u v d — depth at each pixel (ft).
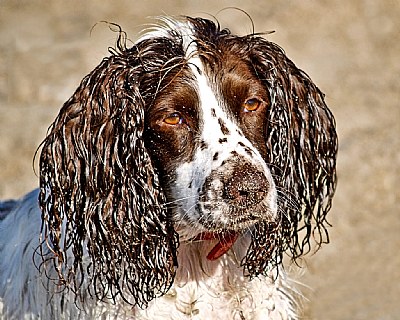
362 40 91.35
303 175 32.73
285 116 31.78
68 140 30.86
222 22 95.66
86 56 85.92
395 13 96.68
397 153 66.90
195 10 99.19
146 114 30.60
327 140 33.60
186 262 31.68
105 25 95.14
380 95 78.79
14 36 92.73
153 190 30.45
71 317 32.27
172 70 30.45
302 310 41.83
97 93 30.81
